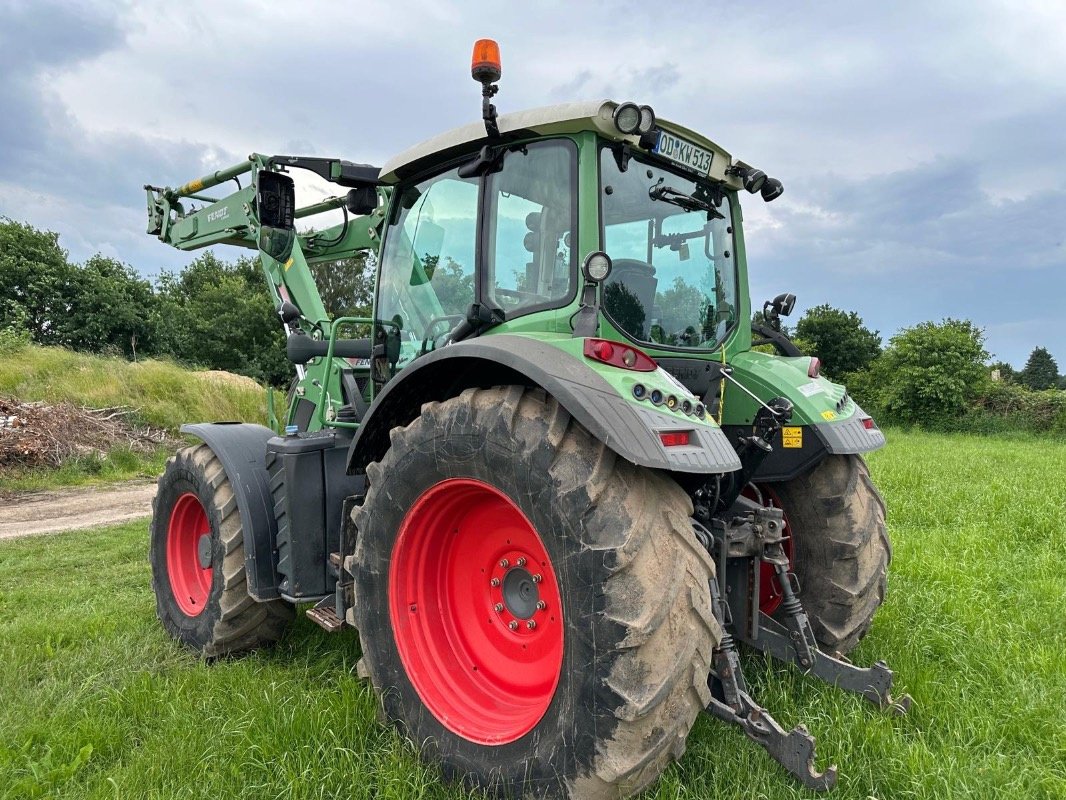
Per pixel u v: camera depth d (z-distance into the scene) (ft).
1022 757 8.50
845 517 10.66
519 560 8.80
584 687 6.96
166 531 13.79
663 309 9.96
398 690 9.02
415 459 8.80
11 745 9.11
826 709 9.27
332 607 11.18
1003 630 12.29
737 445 10.97
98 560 20.12
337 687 10.18
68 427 39.60
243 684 10.58
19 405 39.68
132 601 15.65
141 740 9.36
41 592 16.47
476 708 8.75
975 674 10.57
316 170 13.09
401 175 11.39
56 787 8.37
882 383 86.99
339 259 16.96
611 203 9.14
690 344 10.37
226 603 11.78
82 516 27.86
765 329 12.07
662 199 9.92
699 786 7.82
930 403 79.97
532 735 7.52
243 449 12.34
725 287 11.16
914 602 13.57
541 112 8.88
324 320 14.70
